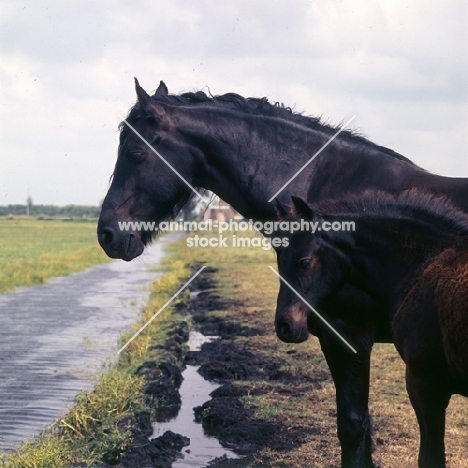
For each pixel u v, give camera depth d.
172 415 9.23
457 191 6.16
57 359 12.35
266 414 8.68
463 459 6.90
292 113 6.83
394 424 8.09
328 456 7.21
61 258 39.72
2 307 19.77
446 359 4.91
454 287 4.88
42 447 7.17
